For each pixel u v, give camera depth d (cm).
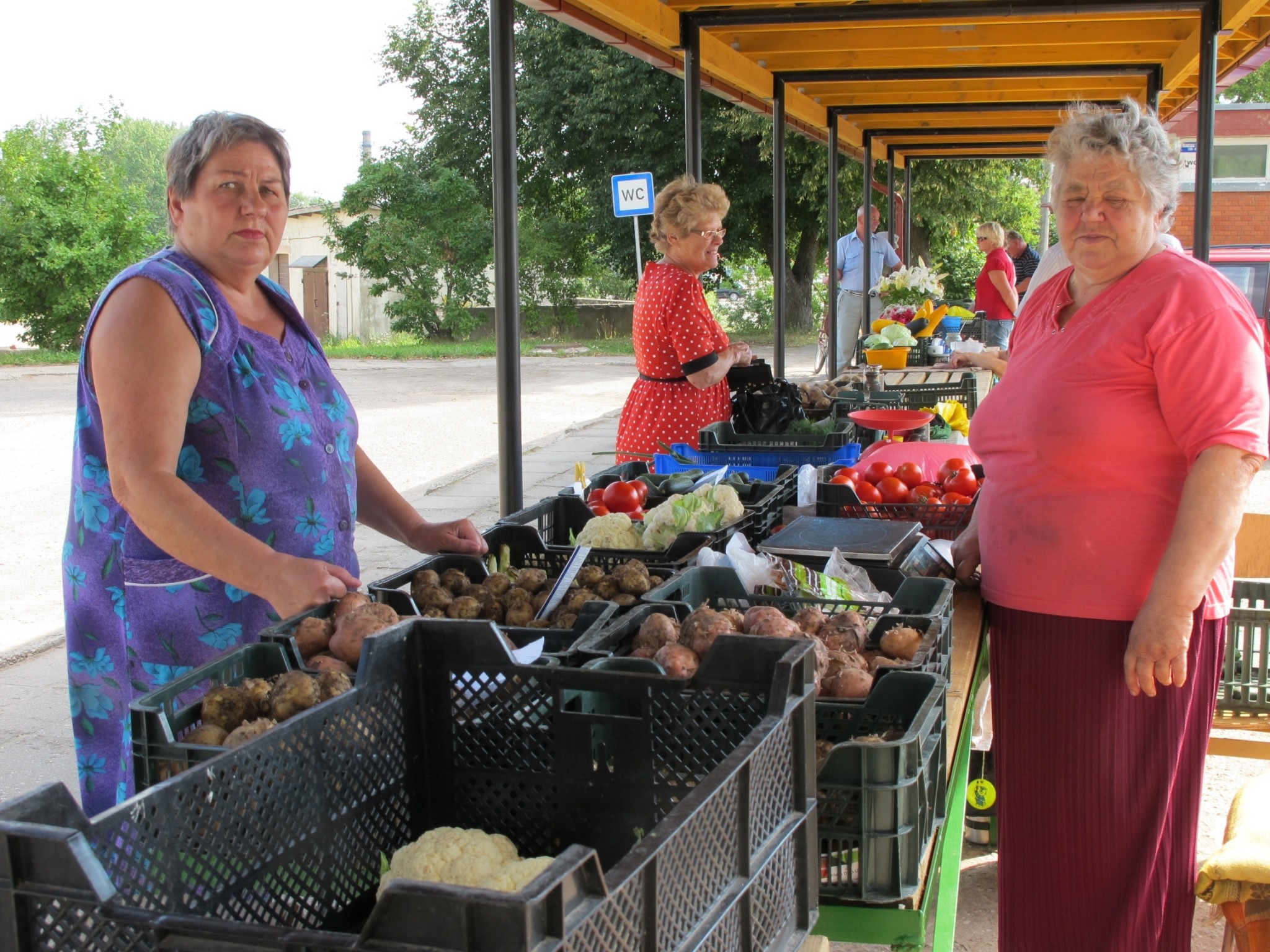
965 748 217
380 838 156
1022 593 261
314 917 143
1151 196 239
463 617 228
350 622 184
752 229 3103
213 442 227
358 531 813
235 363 228
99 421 223
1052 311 264
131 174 8925
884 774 151
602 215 3219
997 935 341
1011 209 2866
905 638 202
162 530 203
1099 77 952
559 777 160
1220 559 230
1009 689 269
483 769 163
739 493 360
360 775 152
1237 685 349
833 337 1180
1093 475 248
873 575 264
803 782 142
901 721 178
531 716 161
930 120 1291
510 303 455
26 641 580
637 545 294
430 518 848
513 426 465
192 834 123
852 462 422
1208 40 654
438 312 3469
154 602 227
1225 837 279
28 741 452
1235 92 4766
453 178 3447
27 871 100
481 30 3519
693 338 456
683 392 473
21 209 2970
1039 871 270
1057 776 262
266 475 233
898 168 2466
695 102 657
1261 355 236
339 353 2825
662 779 155
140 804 116
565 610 227
